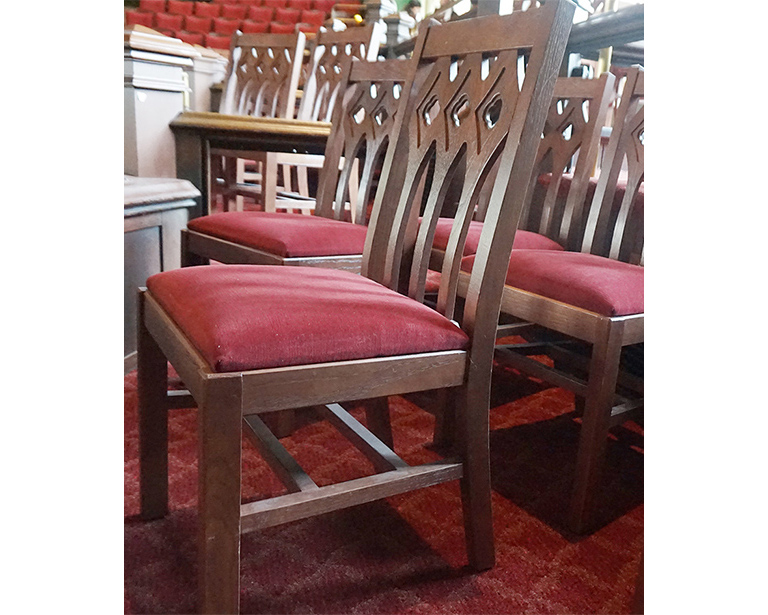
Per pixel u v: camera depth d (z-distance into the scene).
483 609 0.95
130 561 1.01
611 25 1.66
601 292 1.12
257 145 2.16
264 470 1.30
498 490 1.30
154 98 2.03
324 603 0.95
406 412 1.67
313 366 0.77
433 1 6.50
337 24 4.59
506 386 1.89
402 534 1.13
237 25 6.96
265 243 1.42
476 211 1.88
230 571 0.75
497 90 0.96
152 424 1.08
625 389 1.66
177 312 0.86
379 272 1.23
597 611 0.96
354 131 1.66
